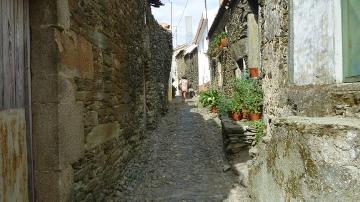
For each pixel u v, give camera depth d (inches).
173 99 1080.8
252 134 281.0
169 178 231.1
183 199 190.1
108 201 179.8
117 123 209.6
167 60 699.4
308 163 88.1
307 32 148.7
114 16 207.3
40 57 120.7
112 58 199.8
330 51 129.7
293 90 162.7
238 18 422.0
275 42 205.2
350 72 117.0
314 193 85.8
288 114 172.4
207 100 637.9
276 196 110.7
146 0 385.1
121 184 206.4
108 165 184.7
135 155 278.2
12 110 109.6
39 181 121.2
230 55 507.5
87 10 154.1
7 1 108.6
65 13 127.5
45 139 120.8
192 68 1280.8
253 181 158.7
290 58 170.1
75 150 134.8
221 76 628.4
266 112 239.6
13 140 109.7
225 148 294.8
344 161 78.5
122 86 228.5
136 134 288.2
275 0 202.5
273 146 114.8
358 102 107.5
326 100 126.2
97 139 165.0
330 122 86.1
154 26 479.8
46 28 120.3
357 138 76.4
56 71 120.3
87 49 152.5
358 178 75.6
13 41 111.2
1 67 104.4
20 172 113.3
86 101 150.1
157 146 339.9
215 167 258.5
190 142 365.7
